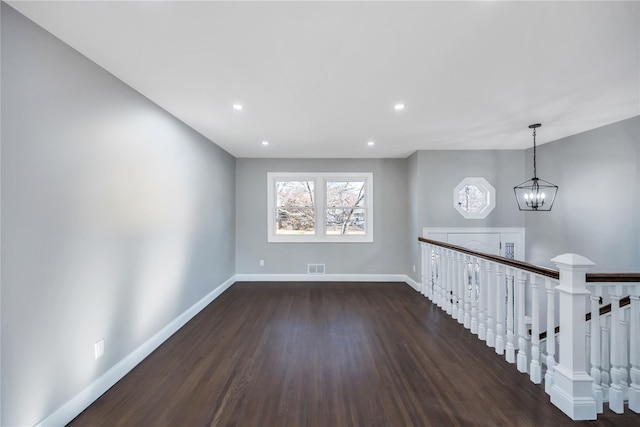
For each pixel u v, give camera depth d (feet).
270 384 7.15
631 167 10.49
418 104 9.18
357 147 14.99
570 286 6.04
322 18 5.11
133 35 5.61
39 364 5.37
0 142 4.75
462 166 15.53
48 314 5.54
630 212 10.54
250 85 7.80
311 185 17.89
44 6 4.78
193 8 4.83
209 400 6.54
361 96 8.53
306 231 17.93
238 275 17.63
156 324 9.17
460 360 8.29
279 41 5.82
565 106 9.36
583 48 6.09
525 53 6.29
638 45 5.97
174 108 9.46
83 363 6.31
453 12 4.97
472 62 6.65
